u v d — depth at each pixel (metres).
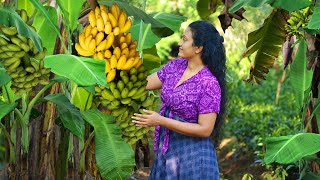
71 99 4.92
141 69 4.43
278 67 12.96
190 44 4.45
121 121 4.60
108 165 4.64
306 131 5.46
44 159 4.92
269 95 12.52
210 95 4.41
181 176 4.50
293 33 5.50
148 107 4.57
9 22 4.01
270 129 9.99
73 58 4.16
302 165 5.57
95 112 4.84
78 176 5.00
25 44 4.14
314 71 5.39
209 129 4.43
